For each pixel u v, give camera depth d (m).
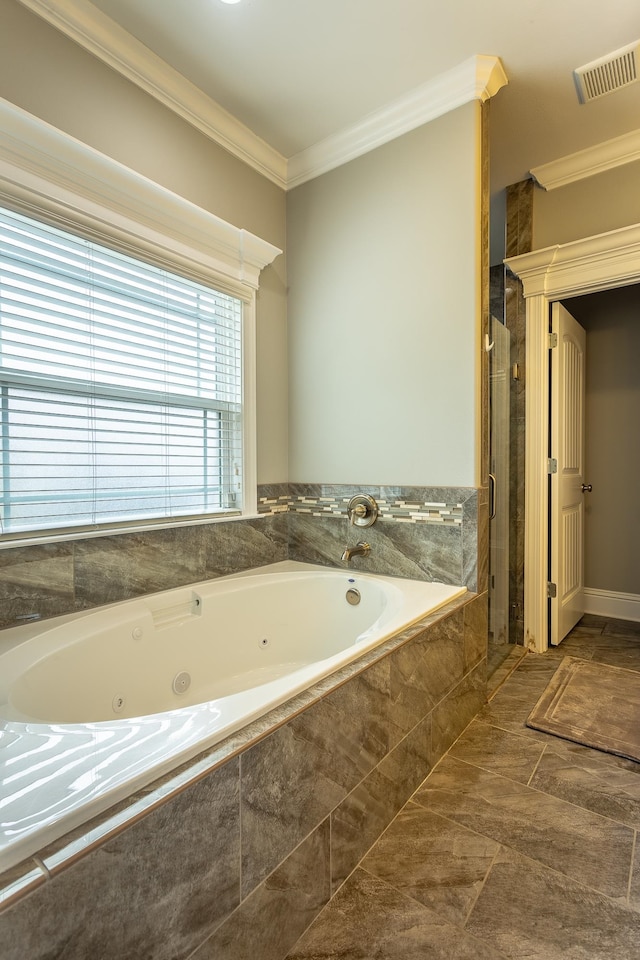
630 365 3.25
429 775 1.64
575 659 2.61
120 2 1.63
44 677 1.33
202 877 0.85
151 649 1.74
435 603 1.82
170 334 2.05
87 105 1.72
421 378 2.17
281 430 2.64
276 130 2.31
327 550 2.52
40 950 0.63
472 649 1.98
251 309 2.41
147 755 0.85
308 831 1.10
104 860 0.70
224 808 0.89
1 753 0.86
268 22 1.71
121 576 1.82
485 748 1.80
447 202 2.08
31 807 0.71
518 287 2.78
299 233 2.59
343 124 2.27
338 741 1.20
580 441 3.22
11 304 1.55
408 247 2.20
